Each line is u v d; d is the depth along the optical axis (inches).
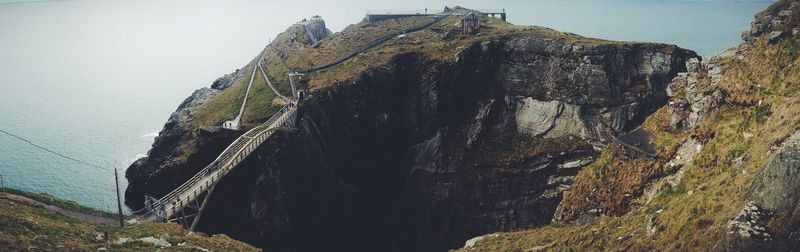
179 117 6707.7
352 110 6432.1
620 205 4308.6
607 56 6599.4
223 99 6889.8
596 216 4424.2
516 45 6948.8
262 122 6023.6
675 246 2847.0
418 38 7475.4
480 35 7234.3
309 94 6328.7
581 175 4884.4
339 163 6269.7
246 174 5438.0
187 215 4803.2
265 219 5354.3
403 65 6939.0
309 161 5880.9
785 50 3949.3
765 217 2504.9
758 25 4323.3
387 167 6678.2
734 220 2551.7
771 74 3924.7
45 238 3046.3
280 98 6427.2
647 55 6569.9
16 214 3270.2
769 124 3417.8
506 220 6274.6
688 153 4121.6
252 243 5280.5
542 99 6732.3
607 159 4726.9
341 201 6127.0
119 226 3796.8
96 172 6569.9
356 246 6186.0
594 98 6560.0
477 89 6919.3
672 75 6466.5
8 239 2878.9
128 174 6141.7
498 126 6835.6
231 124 6028.5
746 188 2797.7
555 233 3939.5
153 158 5994.1
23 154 6983.3
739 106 4003.4
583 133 6515.8
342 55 7317.9
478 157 6579.7
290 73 7062.0
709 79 4522.6
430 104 6752.0
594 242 3425.2
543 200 6284.5
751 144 3464.6
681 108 4576.8
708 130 4050.2
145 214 4320.9
